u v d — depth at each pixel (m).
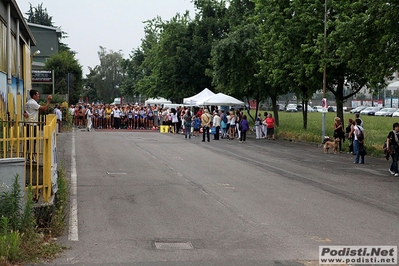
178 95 61.16
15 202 8.05
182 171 17.47
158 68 63.06
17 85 25.70
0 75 19.72
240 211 10.98
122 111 48.41
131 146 27.30
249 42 41.69
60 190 11.42
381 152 24.30
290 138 35.25
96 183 14.42
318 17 31.36
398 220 10.45
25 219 8.04
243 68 43.56
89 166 18.20
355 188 14.71
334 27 30.89
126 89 108.12
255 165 20.02
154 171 17.27
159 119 47.81
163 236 8.77
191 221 9.95
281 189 14.16
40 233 8.36
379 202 12.55
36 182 9.34
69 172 16.55
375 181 16.25
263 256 7.66
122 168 17.86
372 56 23.98
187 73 59.81
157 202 11.83
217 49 43.72
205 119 33.22
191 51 59.19
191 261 7.36
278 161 21.77
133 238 8.59
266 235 8.96
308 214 10.82
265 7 34.53
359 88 34.06
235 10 55.19
